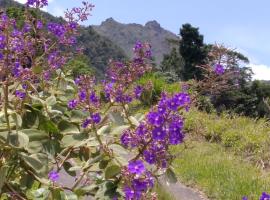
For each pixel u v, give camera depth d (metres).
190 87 3.51
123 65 3.76
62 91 4.36
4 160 3.17
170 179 3.22
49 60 4.37
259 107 26.58
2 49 3.25
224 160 10.29
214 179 8.79
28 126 3.45
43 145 3.31
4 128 3.17
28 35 4.14
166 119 2.98
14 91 3.48
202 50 36.34
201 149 10.95
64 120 3.56
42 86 4.29
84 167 3.26
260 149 11.62
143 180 2.91
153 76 15.08
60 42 4.38
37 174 3.13
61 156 3.61
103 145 3.21
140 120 3.49
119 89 3.59
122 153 3.16
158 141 3.06
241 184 8.47
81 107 3.44
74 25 4.39
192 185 8.53
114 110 3.67
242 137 12.51
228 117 15.21
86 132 3.45
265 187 8.48
